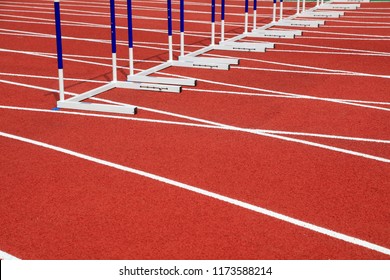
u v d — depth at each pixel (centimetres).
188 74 838
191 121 623
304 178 474
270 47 1013
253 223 401
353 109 668
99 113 655
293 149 539
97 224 402
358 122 621
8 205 432
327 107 675
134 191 452
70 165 506
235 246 373
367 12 1468
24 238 386
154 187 459
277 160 512
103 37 1146
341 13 1397
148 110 665
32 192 453
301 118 634
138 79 784
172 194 446
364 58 942
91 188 459
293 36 1106
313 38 1116
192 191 451
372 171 488
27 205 432
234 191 450
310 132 588
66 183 469
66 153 534
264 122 620
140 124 615
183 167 498
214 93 737
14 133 590
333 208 422
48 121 628
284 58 942
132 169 495
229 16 1432
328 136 576
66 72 859
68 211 421
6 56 972
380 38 1115
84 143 559
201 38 1133
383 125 611
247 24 1188
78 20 1380
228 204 429
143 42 1092
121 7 1634
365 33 1167
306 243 376
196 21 1352
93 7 1634
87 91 750
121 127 605
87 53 993
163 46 1054
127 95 730
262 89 755
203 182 467
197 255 363
